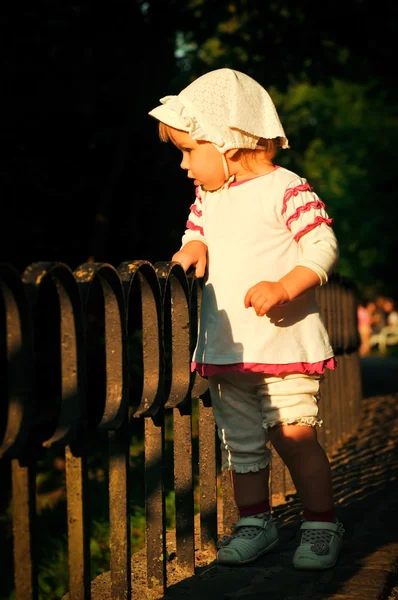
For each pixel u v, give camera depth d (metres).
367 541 3.20
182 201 11.18
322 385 5.61
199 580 2.76
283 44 11.07
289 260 2.81
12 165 9.48
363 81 12.09
